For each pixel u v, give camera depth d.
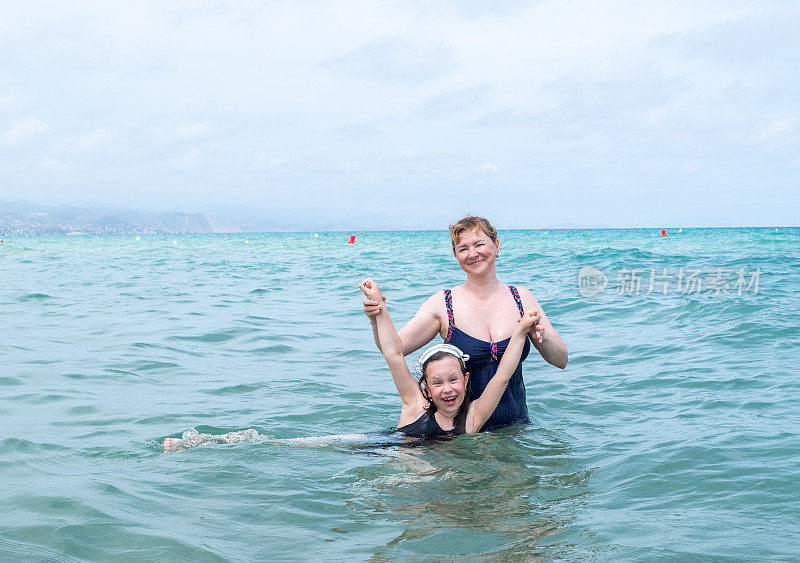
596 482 3.56
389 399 5.70
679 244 38.12
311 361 7.37
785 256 23.25
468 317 4.84
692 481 3.47
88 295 14.26
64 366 6.88
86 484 3.45
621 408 5.23
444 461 3.95
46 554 2.59
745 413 4.78
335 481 3.60
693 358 6.90
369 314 4.46
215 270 22.59
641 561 2.55
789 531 2.81
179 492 3.39
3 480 3.49
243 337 8.86
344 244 49.97
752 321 8.59
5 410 5.14
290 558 2.61
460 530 2.91
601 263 21.30
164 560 2.57
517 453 4.11
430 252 33.03
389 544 2.76
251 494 3.38
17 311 11.48
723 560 2.54
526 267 20.36
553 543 2.74
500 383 4.49
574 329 9.16
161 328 9.53
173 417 5.01
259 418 5.05
